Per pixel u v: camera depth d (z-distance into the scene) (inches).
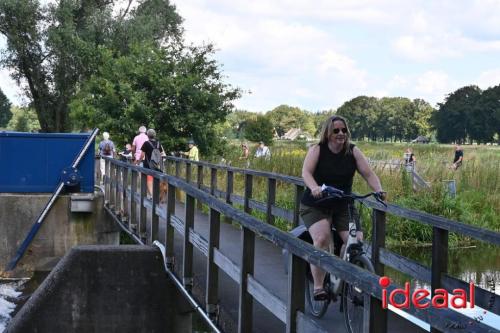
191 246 279.0
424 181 679.1
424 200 644.1
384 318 124.6
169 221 313.0
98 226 563.8
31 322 302.7
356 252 193.5
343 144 202.8
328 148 203.5
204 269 303.6
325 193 194.4
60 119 1393.9
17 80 1378.0
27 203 553.3
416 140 4931.1
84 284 308.2
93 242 561.9
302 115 5428.2
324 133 202.8
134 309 310.8
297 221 333.4
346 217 206.5
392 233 602.9
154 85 828.6
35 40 1311.5
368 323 124.3
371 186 203.2
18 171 565.9
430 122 4955.7
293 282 165.2
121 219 494.3
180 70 843.4
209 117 839.1
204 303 257.4
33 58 1339.8
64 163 571.2
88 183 579.2
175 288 314.7
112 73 856.9
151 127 816.9
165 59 850.1
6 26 1310.3
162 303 313.4
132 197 443.2
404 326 216.4
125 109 815.1
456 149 938.7
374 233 248.5
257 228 186.5
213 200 236.4
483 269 478.6
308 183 198.4
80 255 308.8
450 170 771.4
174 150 839.1
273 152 851.4
